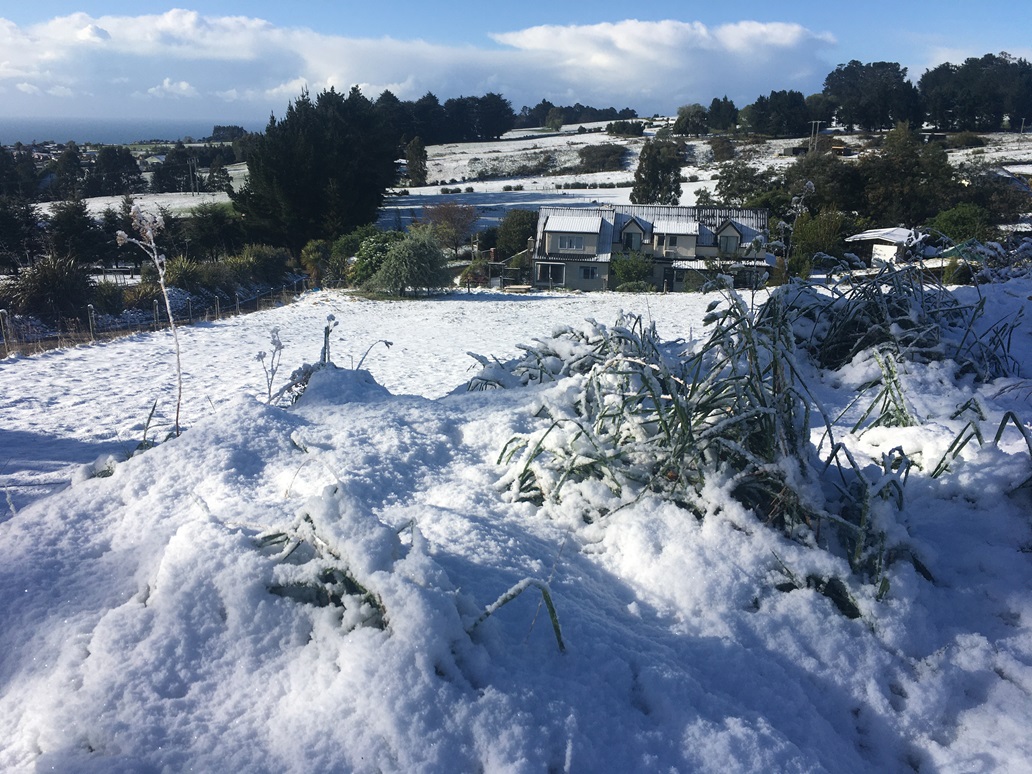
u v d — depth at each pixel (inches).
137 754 61.3
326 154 1561.3
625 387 130.8
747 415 103.9
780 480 102.8
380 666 67.6
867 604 91.2
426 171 3129.9
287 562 83.0
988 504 115.7
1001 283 405.1
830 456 112.9
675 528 101.9
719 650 82.7
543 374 195.3
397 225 1963.6
